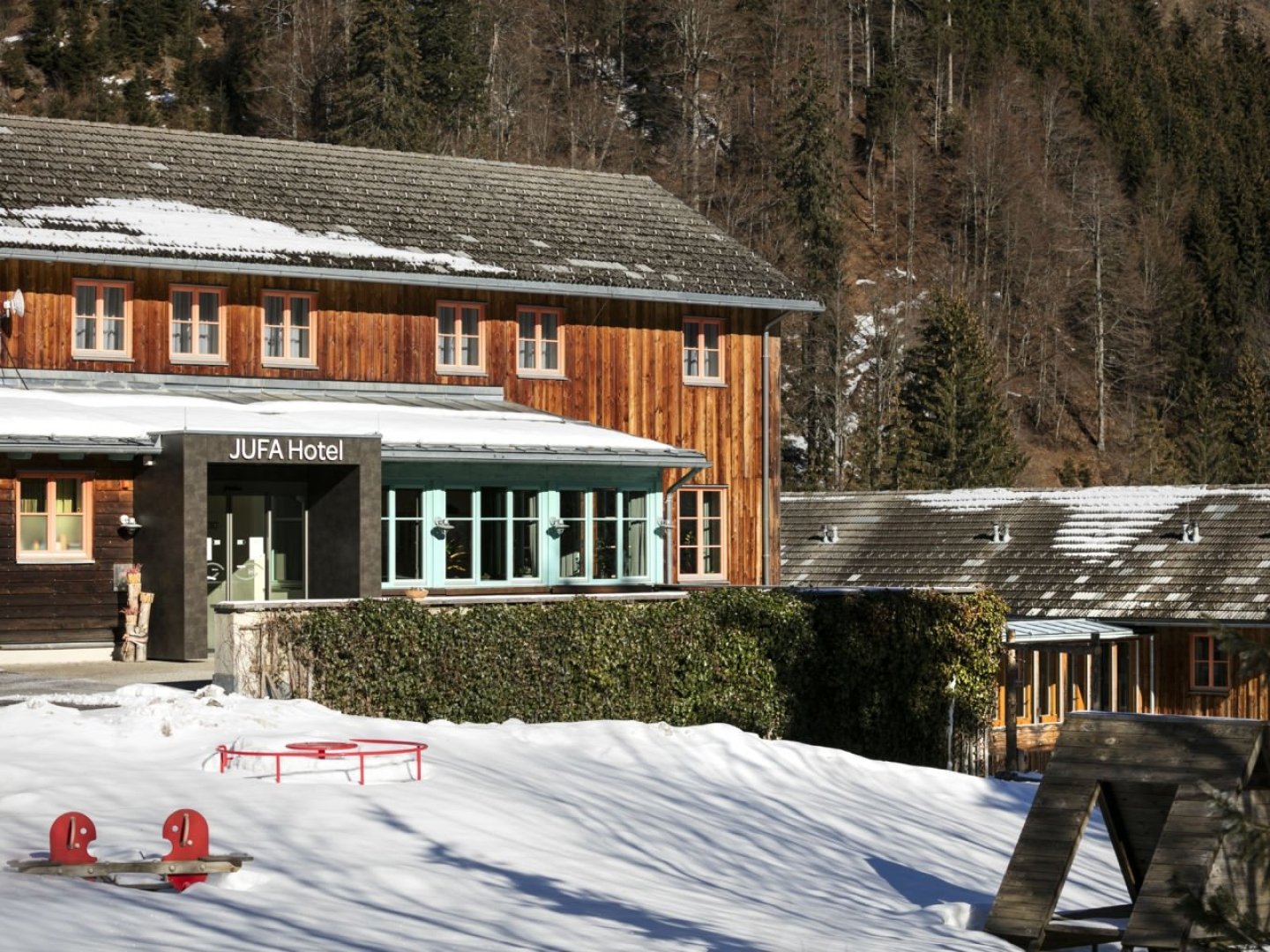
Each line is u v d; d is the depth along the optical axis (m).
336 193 34.50
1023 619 36.66
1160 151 128.62
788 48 113.06
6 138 32.09
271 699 18.75
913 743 25.23
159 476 26.05
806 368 81.25
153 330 30.58
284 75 99.19
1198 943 10.08
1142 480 85.00
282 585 28.39
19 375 29.14
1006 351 100.06
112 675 23.56
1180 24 158.62
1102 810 13.02
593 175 38.94
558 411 34.28
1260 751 12.48
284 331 31.83
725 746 19.28
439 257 33.16
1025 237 106.25
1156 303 107.69
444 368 33.31
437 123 91.69
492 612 21.50
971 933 12.66
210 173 33.62
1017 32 128.88
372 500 27.31
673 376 35.59
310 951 9.71
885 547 41.81
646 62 112.50
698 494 35.69
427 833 13.34
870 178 106.56
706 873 13.97
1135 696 34.88
